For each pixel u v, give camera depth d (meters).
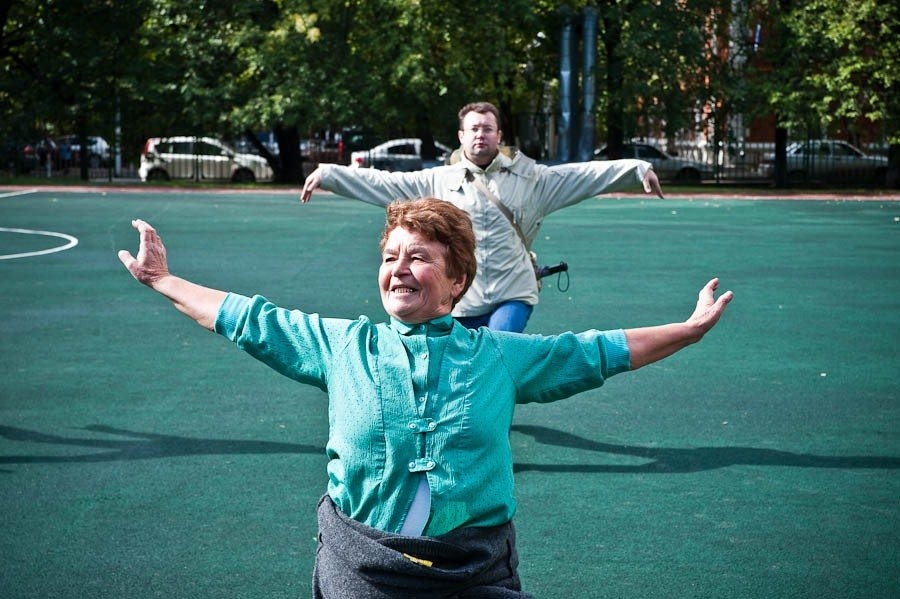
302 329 2.99
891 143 37.47
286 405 7.93
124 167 46.19
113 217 24.48
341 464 2.88
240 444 6.93
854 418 7.64
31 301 12.65
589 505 5.82
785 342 10.40
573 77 37.66
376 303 12.74
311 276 14.98
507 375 2.95
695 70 38.94
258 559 5.09
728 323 11.45
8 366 9.20
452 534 2.82
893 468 6.50
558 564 5.03
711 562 5.06
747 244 19.73
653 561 5.07
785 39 38.06
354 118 37.28
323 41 36.69
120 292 13.32
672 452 6.79
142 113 39.12
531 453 6.78
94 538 5.33
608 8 38.31
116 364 9.29
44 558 5.09
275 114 36.50
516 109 49.03
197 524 5.52
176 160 41.59
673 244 19.67
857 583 4.83
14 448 6.83
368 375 2.88
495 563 2.87
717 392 8.37
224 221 23.78
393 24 36.31
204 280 14.53
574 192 6.52
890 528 5.51
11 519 5.58
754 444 6.97
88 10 37.78
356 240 19.84
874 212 27.98
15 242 19.17
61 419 7.52
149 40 37.81
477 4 37.19
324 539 2.90
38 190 33.72
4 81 37.97
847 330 11.07
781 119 37.81
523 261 6.50
